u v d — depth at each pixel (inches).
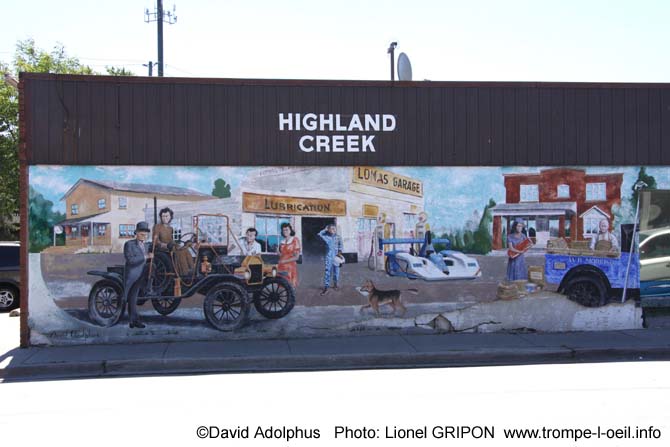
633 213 485.7
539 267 480.7
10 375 381.4
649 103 486.6
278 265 463.2
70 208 445.7
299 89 464.1
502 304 478.3
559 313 481.4
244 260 460.1
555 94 480.1
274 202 462.9
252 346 434.9
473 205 476.4
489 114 476.7
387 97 470.9
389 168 471.2
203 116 456.8
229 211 458.6
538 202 479.2
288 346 434.0
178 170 454.9
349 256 468.4
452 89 474.6
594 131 482.0
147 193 452.1
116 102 448.8
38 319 442.6
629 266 486.0
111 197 449.4
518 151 477.4
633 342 441.4
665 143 486.9
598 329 485.1
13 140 1248.8
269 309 462.3
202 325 456.8
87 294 447.5
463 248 476.1
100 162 447.2
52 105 442.6
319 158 465.7
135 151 450.6
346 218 468.4
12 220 1443.2
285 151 463.5
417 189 473.1
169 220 454.3
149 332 452.1
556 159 479.2
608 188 483.8
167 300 454.6
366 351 416.8
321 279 466.6
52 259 444.5
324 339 457.1
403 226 472.4
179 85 454.3
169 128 453.4
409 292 473.1
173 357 401.7
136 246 451.8
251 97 460.8
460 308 475.8
